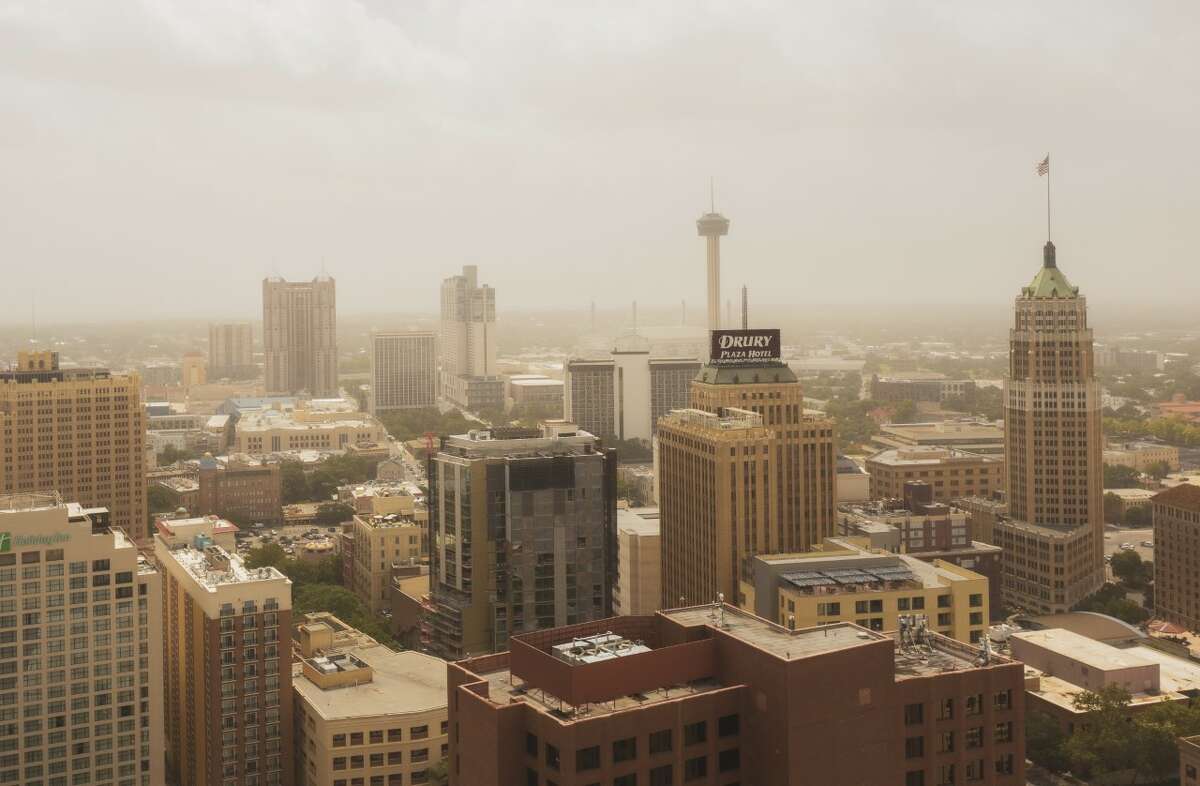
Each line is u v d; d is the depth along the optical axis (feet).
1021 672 534.37
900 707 504.43
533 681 481.46
